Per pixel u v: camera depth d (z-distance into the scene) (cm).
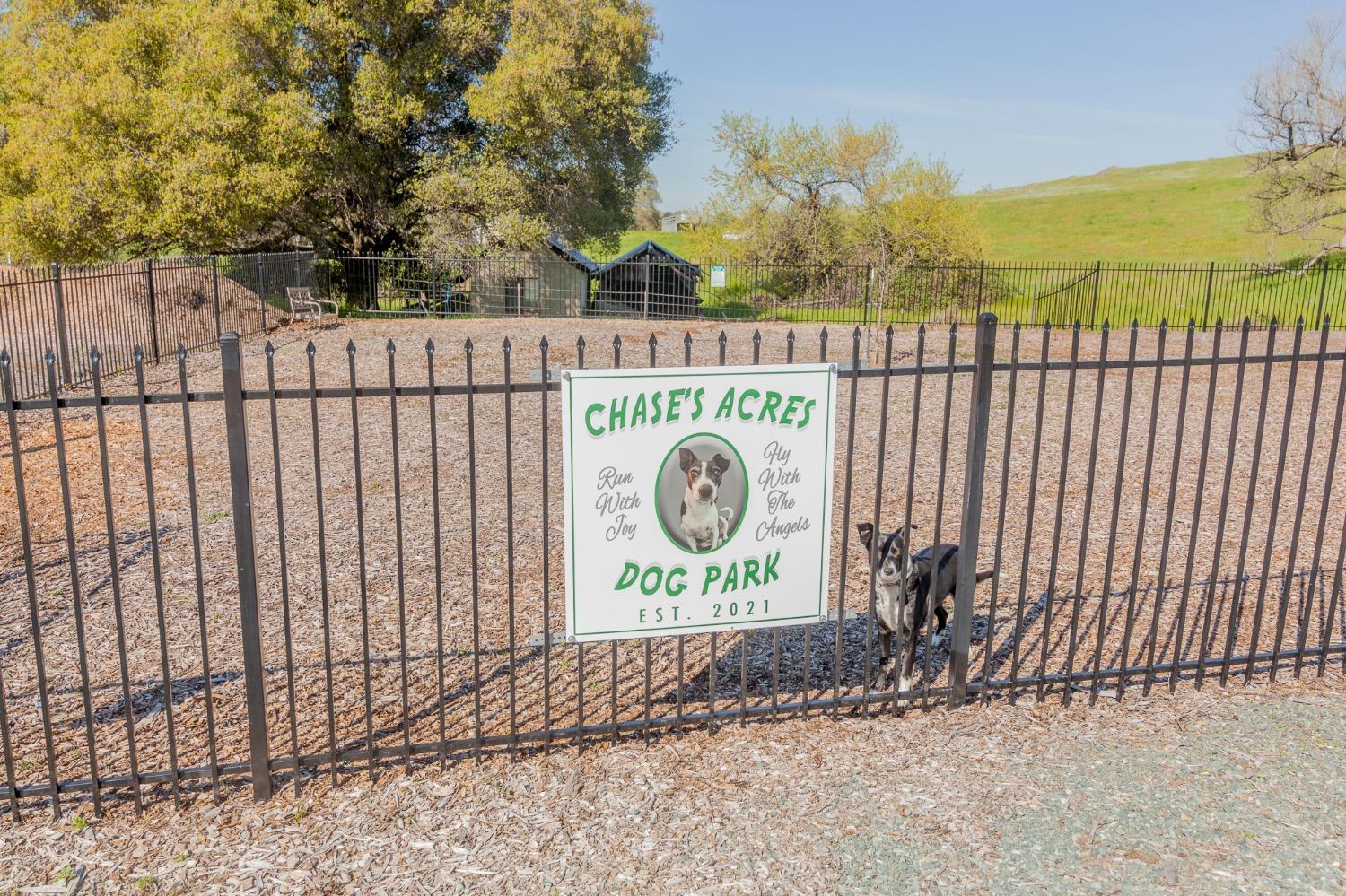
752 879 322
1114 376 1673
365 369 1617
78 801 371
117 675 479
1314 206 3322
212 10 2436
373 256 3038
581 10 2692
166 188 2253
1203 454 439
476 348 1908
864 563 659
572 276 3344
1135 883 321
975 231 3225
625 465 382
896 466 952
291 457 975
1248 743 413
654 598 398
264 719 365
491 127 2838
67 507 339
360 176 2814
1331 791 375
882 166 3162
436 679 475
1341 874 325
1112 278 3647
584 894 315
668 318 2852
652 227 8275
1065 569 641
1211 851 338
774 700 432
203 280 1827
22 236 2269
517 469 941
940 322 2681
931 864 331
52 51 2383
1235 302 3150
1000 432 1135
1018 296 2977
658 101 3206
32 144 2294
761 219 3434
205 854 338
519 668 489
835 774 388
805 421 397
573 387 370
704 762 397
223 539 699
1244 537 454
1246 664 468
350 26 2594
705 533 396
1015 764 396
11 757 356
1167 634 532
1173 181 7081
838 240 3419
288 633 362
